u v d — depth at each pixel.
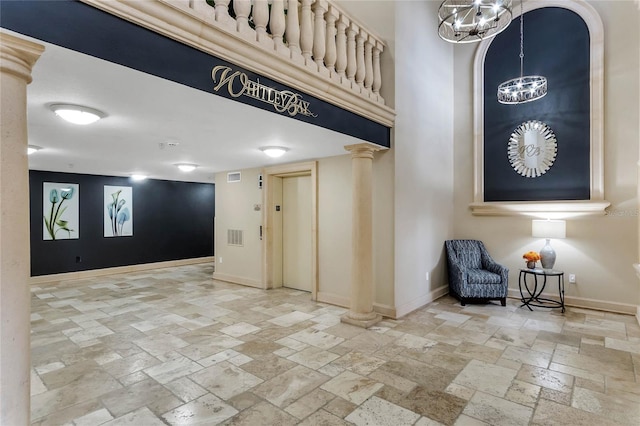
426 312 4.52
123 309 4.68
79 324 4.05
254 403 2.40
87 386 2.62
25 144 1.51
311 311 4.56
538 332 3.78
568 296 4.88
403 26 4.39
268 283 5.89
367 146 3.92
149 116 2.87
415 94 4.71
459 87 5.84
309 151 4.53
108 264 7.34
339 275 4.86
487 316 4.35
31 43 1.50
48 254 6.57
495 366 2.96
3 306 1.40
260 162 5.48
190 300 5.15
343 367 2.94
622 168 4.51
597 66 4.65
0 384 1.38
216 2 2.24
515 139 5.32
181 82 2.06
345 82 3.40
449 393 2.53
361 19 4.45
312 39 2.97
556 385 2.64
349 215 4.75
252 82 2.52
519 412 2.29
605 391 2.55
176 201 8.51
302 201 5.77
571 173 4.89
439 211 5.41
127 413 2.28
